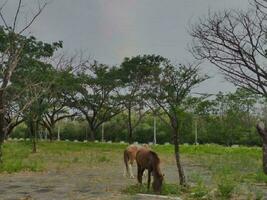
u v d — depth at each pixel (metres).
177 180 19.89
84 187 17.23
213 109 51.62
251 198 14.30
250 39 12.38
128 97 49.44
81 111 57.69
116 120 69.31
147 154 15.39
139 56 46.72
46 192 15.95
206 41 12.85
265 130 16.09
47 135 80.38
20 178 20.12
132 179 19.86
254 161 31.12
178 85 16.95
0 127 17.75
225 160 33.09
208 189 15.64
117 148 47.34
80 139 77.69
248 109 55.03
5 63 16.83
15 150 35.72
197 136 61.59
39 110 35.31
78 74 49.72
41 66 30.22
